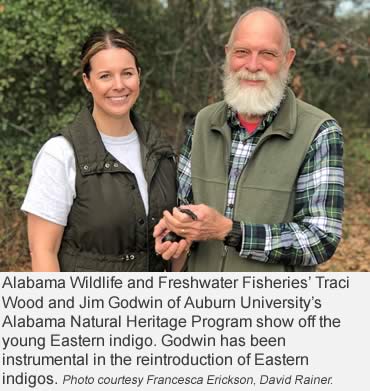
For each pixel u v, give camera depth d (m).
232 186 2.34
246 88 2.32
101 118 2.29
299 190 2.25
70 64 5.51
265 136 2.28
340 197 2.20
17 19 5.36
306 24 6.54
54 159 2.17
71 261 2.26
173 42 6.61
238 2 6.30
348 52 6.71
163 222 2.18
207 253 2.40
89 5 5.41
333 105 8.58
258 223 2.26
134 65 2.26
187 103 6.71
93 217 2.19
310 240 2.16
